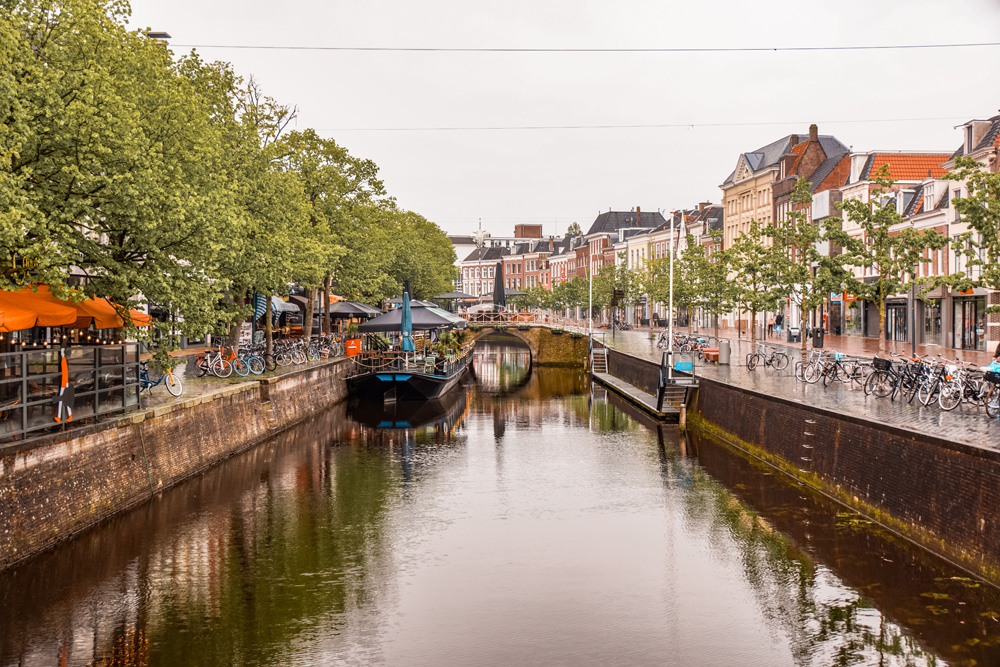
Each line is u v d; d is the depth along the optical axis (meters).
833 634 12.09
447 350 46.09
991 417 17.55
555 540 16.70
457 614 12.95
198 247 17.45
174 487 20.14
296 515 18.33
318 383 35.66
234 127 27.52
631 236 108.62
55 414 15.12
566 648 11.77
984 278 19.72
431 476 22.55
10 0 14.93
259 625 12.41
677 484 21.39
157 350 19.62
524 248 157.25
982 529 13.26
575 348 67.69
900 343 44.81
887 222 27.95
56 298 17.53
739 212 74.25
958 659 11.12
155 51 19.03
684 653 11.60
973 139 38.97
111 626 12.30
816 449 20.00
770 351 37.41
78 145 14.89
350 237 38.72
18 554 13.84
